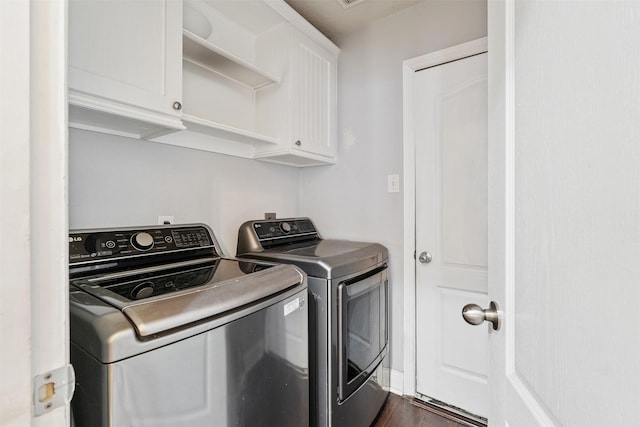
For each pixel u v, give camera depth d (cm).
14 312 31
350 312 142
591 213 36
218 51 143
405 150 186
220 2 157
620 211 32
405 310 187
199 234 141
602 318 34
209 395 75
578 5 39
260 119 187
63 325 35
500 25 65
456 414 168
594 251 35
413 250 186
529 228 52
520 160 55
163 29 112
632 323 30
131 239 117
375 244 184
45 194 34
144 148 138
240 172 185
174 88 115
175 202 151
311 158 193
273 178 209
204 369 74
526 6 53
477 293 167
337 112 216
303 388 111
